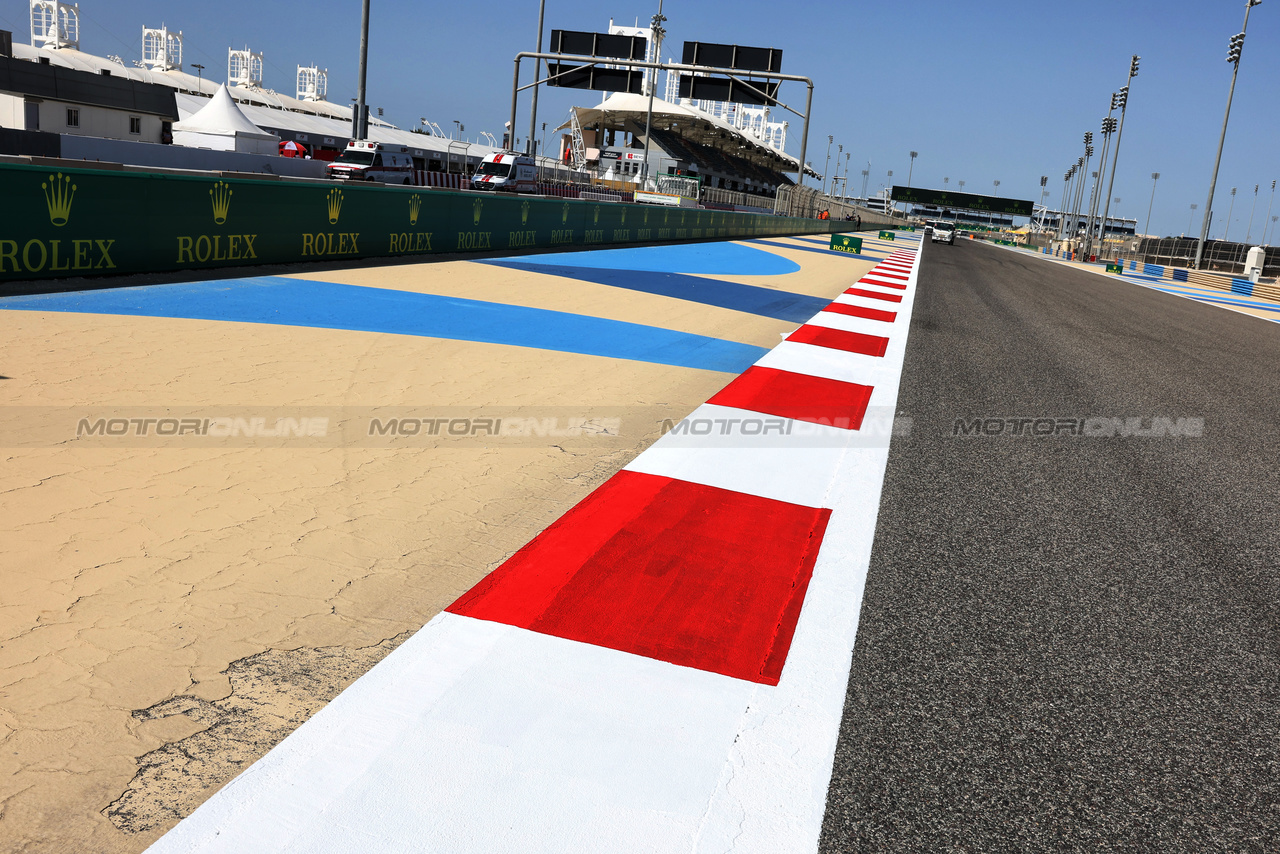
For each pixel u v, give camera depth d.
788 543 3.07
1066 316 12.78
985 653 2.42
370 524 3.01
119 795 1.68
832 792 1.79
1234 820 1.81
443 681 2.07
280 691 2.03
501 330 6.95
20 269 6.98
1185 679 2.36
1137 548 3.31
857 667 2.29
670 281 11.98
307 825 1.60
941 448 4.54
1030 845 1.69
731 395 5.29
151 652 2.16
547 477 3.62
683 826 1.65
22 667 2.07
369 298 7.90
